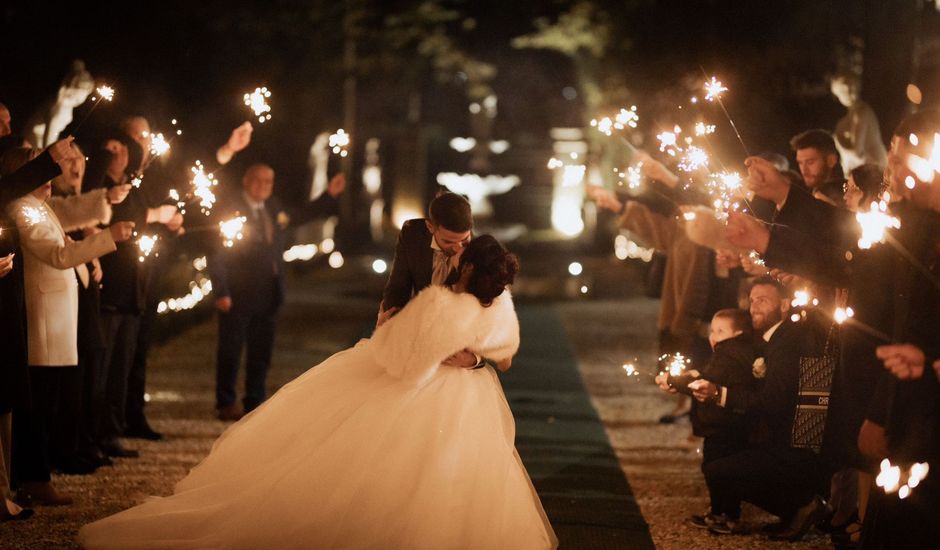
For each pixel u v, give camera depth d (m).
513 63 46.56
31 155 7.31
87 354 8.39
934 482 4.95
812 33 16.27
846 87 11.91
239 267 10.39
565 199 46.06
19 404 6.74
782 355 6.84
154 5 19.67
